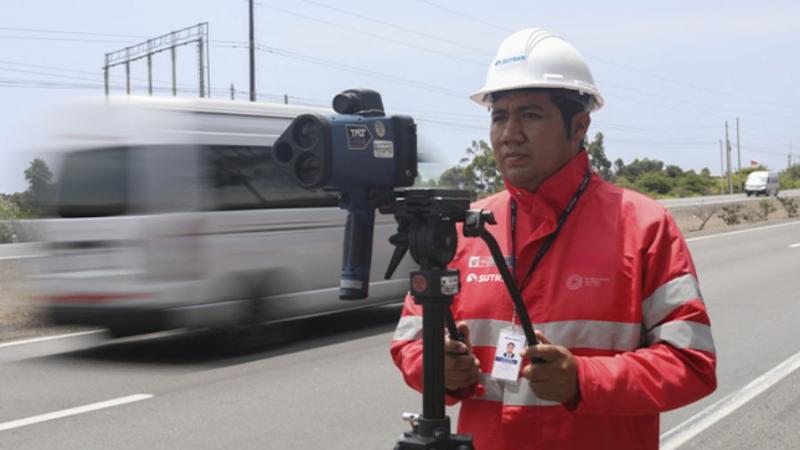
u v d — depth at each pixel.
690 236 23.59
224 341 7.83
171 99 7.46
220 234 7.56
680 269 1.94
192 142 7.43
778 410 5.92
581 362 1.80
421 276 1.70
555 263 2.01
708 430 5.49
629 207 2.02
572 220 2.04
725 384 6.68
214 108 7.70
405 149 1.83
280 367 7.35
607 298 1.96
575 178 2.05
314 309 8.46
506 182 2.10
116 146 7.36
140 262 7.21
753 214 32.62
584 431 1.96
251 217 7.84
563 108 2.04
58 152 7.65
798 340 8.44
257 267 7.88
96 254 7.39
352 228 1.81
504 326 2.05
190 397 6.34
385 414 5.89
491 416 2.05
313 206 8.48
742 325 9.34
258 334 7.96
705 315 1.91
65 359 7.78
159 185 7.23
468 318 2.11
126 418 5.78
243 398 6.30
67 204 7.55
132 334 8.30
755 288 12.51
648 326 1.96
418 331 2.18
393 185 1.83
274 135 8.21
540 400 1.98
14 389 6.61
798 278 13.64
